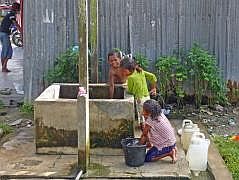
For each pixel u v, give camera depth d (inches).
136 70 314.5
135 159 255.9
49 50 388.8
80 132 248.1
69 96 312.3
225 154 288.5
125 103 272.1
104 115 273.9
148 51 387.5
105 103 272.7
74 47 378.9
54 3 383.9
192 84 383.9
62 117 274.8
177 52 387.9
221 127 347.6
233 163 276.1
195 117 366.9
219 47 388.8
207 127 346.9
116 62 310.8
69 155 277.0
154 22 384.5
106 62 386.9
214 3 384.2
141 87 309.1
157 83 382.3
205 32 386.9
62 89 312.3
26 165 261.3
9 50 528.1
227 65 390.6
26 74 392.5
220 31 387.2
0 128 331.9
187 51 387.5
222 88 384.8
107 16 383.9
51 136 277.1
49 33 387.2
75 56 367.9
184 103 389.4
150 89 365.4
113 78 309.4
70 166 259.1
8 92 437.1
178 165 258.8
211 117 368.2
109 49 386.9
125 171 251.3
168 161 264.1
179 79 372.5
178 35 386.0
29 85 393.7
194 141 263.4
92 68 343.9
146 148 262.8
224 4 384.5
